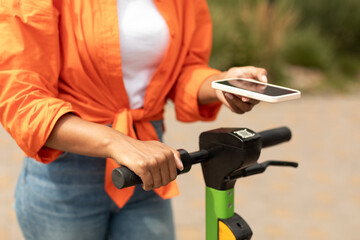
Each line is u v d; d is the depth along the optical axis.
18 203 1.61
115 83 1.49
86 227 1.57
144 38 1.50
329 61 9.03
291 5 9.86
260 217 3.76
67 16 1.41
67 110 1.21
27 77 1.28
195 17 1.74
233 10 8.90
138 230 1.63
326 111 6.87
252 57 7.94
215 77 1.59
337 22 10.09
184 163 1.25
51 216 1.55
